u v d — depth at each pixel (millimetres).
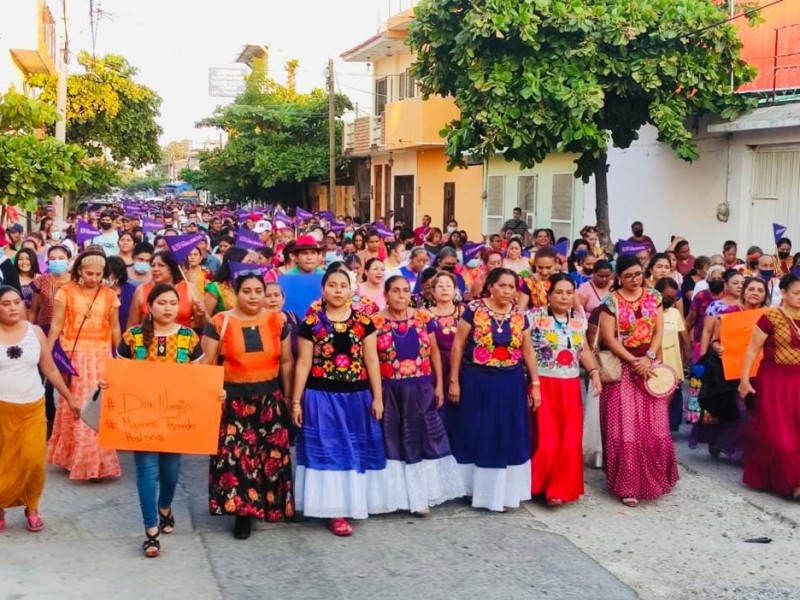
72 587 5703
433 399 7207
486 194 25953
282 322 6699
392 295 6984
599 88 14539
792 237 15250
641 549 6586
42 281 9148
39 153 10617
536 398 7355
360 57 32938
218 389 6246
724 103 15422
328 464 6734
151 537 6234
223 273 8531
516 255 11414
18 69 26156
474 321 7238
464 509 7395
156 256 7984
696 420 9391
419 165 30047
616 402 7609
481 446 7273
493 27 14398
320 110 36375
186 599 5582
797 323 7625
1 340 6430
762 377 7809
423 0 15758
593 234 14094
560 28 14516
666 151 17953
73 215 26594
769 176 15672
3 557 6164
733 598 5777
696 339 10398
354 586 5832
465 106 15430
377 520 7086
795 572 6203
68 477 7980
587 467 8664
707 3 15273
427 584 5883
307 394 6816
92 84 32531
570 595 5758
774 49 15336
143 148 35000
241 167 36812
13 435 6441
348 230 20438
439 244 16344
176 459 6449
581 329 7465
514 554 6434
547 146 15109
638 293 7617
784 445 7625
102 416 6137
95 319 7789
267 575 5977
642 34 14859
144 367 6188
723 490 7988
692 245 17359
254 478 6625
